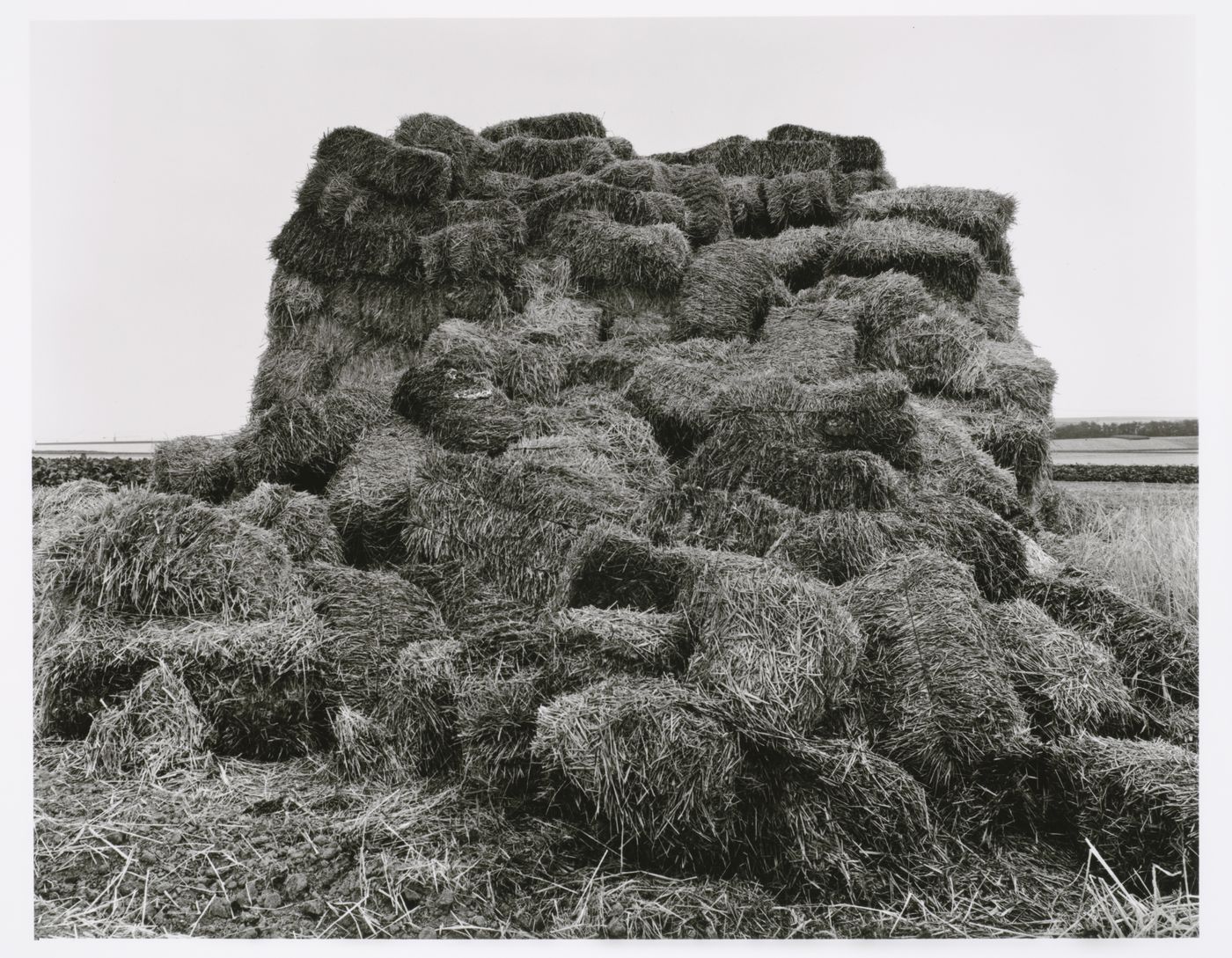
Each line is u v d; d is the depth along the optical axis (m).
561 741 3.44
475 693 3.80
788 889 3.41
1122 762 3.62
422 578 4.34
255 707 3.95
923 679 3.67
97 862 3.68
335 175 5.88
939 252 5.64
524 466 4.50
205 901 3.54
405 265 5.78
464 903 3.50
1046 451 5.35
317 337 5.88
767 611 3.66
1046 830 3.66
